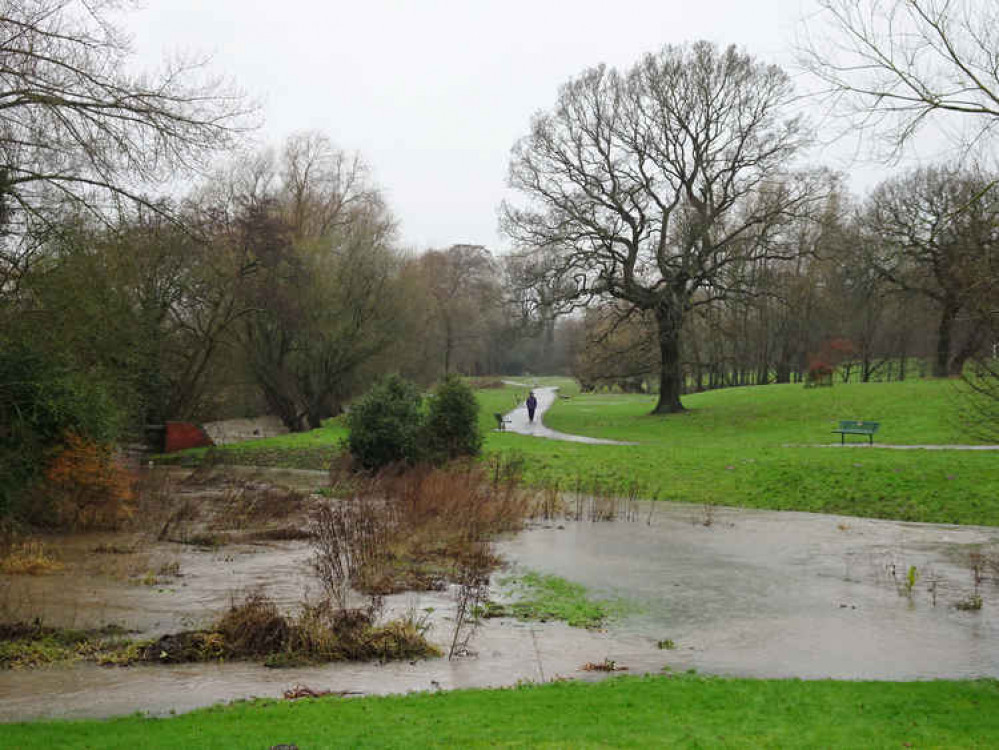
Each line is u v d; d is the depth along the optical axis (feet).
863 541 60.39
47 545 56.70
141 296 104.68
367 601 42.19
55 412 58.03
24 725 22.61
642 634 36.99
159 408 131.95
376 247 153.69
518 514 70.13
